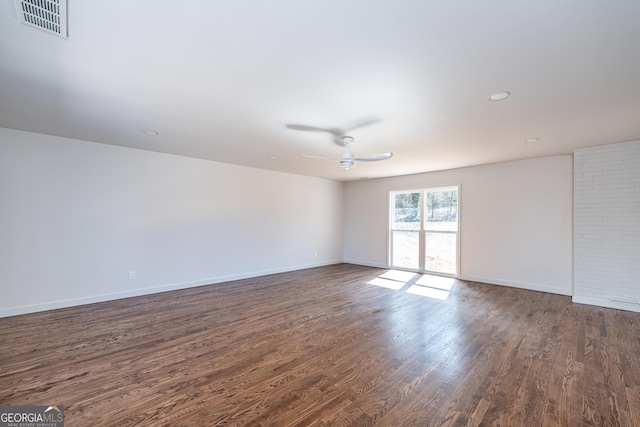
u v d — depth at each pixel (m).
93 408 1.84
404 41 1.71
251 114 2.91
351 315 3.68
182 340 2.89
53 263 3.79
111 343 2.80
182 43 1.74
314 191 7.21
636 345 2.80
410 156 4.72
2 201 3.46
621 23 1.52
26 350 2.64
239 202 5.72
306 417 1.78
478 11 1.45
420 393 2.04
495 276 5.34
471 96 2.44
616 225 3.96
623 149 3.90
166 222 4.79
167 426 1.69
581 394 2.03
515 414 1.82
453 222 5.98
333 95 2.46
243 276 5.80
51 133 3.67
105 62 1.96
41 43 1.74
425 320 3.50
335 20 1.52
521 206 5.04
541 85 2.24
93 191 4.09
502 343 2.86
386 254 7.07
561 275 4.66
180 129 3.43
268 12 1.46
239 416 1.78
